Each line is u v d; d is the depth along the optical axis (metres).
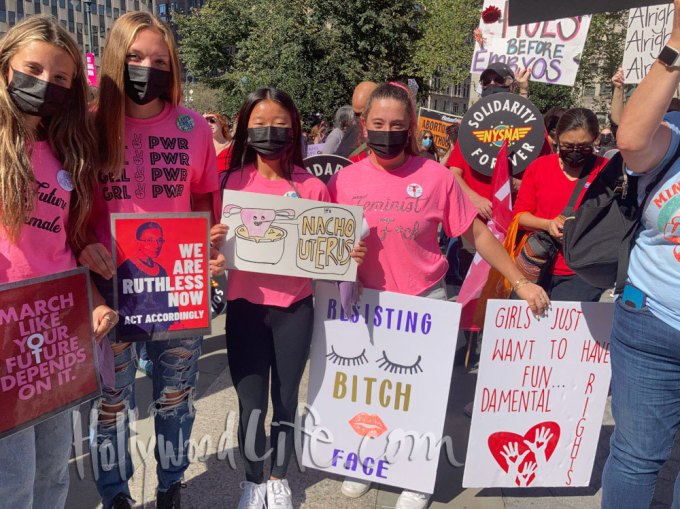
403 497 2.81
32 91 1.86
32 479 1.95
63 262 2.04
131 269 2.34
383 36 22.27
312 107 20.83
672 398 2.17
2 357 1.82
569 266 2.43
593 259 2.34
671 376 2.14
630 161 2.04
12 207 1.82
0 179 1.81
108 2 77.75
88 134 2.10
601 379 2.83
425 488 2.78
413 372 2.74
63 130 2.02
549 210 3.43
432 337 2.70
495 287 3.46
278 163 2.66
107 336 2.38
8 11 67.19
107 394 2.54
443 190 2.64
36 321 1.89
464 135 4.39
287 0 21.38
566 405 2.83
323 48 20.98
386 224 2.65
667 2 1.83
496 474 2.84
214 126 5.35
